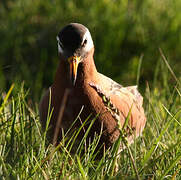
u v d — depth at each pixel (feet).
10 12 55.88
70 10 53.42
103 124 27.99
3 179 25.26
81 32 27.76
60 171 28.91
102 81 29.55
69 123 28.19
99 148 27.66
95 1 53.78
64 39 27.76
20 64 49.88
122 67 49.57
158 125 32.14
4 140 30.60
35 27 53.98
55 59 50.83
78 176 25.89
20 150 28.53
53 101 28.71
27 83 46.98
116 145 26.08
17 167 27.07
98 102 27.89
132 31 51.75
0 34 53.47
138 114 31.24
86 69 28.14
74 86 27.94
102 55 49.93
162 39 51.29
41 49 51.52
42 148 27.53
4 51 51.72
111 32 51.37
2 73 47.14
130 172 27.53
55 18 53.36
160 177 25.72
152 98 37.45
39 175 26.13
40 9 55.47
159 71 47.52
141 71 48.91
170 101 34.45
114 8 53.36
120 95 30.04
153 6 53.93
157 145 28.40
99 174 26.43
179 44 51.03
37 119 33.06
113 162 26.37
